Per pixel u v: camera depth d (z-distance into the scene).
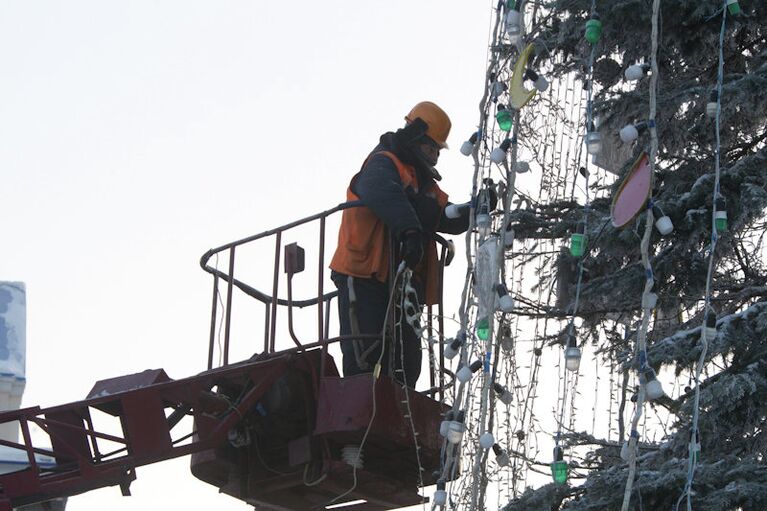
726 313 11.62
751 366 9.84
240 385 13.47
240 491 13.74
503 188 9.45
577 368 8.66
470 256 9.20
